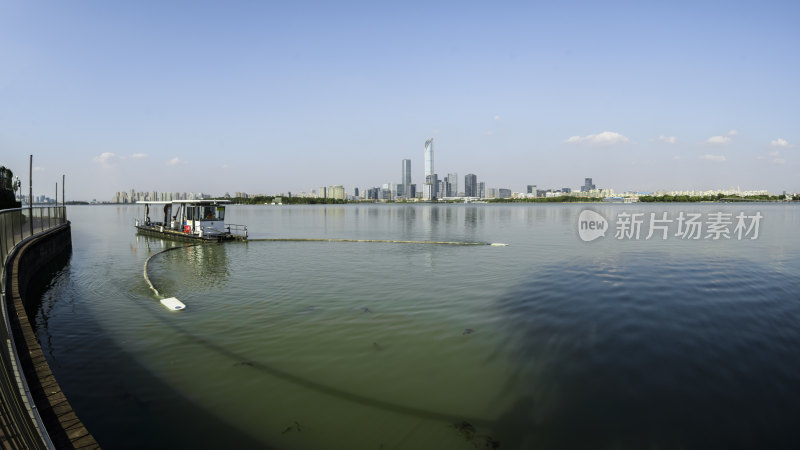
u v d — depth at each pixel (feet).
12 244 73.41
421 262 88.22
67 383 31.22
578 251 104.47
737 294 55.47
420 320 45.37
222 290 61.52
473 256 97.19
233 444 23.67
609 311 47.70
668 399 27.37
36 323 46.01
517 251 106.11
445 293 58.13
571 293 56.80
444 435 24.12
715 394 27.96
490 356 35.19
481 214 392.68
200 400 28.55
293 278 70.59
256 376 32.04
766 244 116.88
